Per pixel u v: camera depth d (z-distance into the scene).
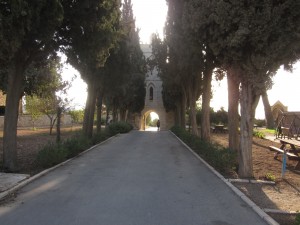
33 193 9.48
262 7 11.14
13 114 12.88
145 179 11.71
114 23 16.58
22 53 12.81
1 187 9.86
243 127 12.70
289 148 18.55
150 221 7.18
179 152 20.41
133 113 62.97
